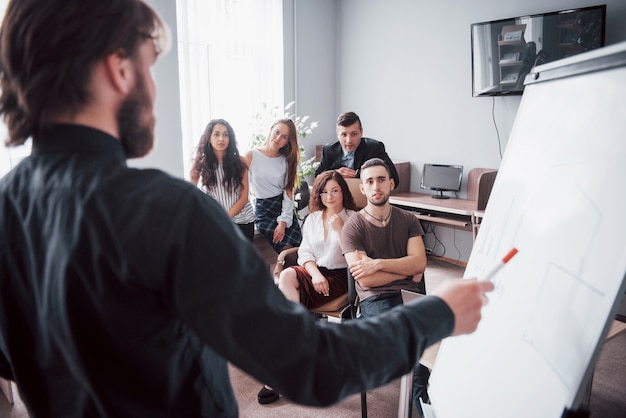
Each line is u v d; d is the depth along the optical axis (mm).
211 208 496
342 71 4711
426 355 1460
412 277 2018
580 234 683
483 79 3596
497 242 959
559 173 795
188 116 3574
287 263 2580
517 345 780
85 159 507
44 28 467
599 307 596
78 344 500
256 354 461
